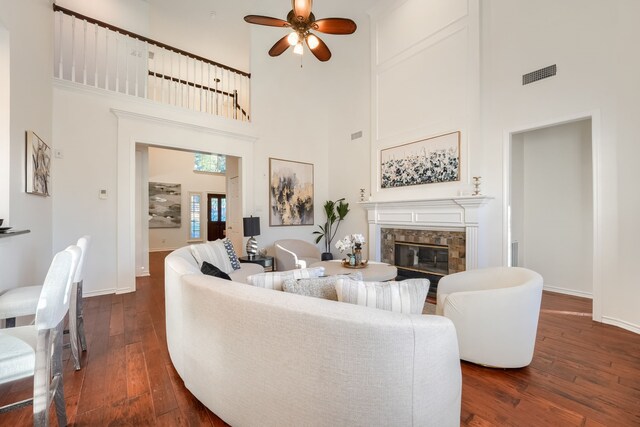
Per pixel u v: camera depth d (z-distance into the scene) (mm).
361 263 3736
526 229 4449
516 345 1990
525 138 4453
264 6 5133
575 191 3980
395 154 4926
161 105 4289
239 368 1318
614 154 2820
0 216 2170
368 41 5520
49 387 1286
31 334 1314
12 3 2309
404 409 1015
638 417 1544
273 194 5566
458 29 4035
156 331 2697
